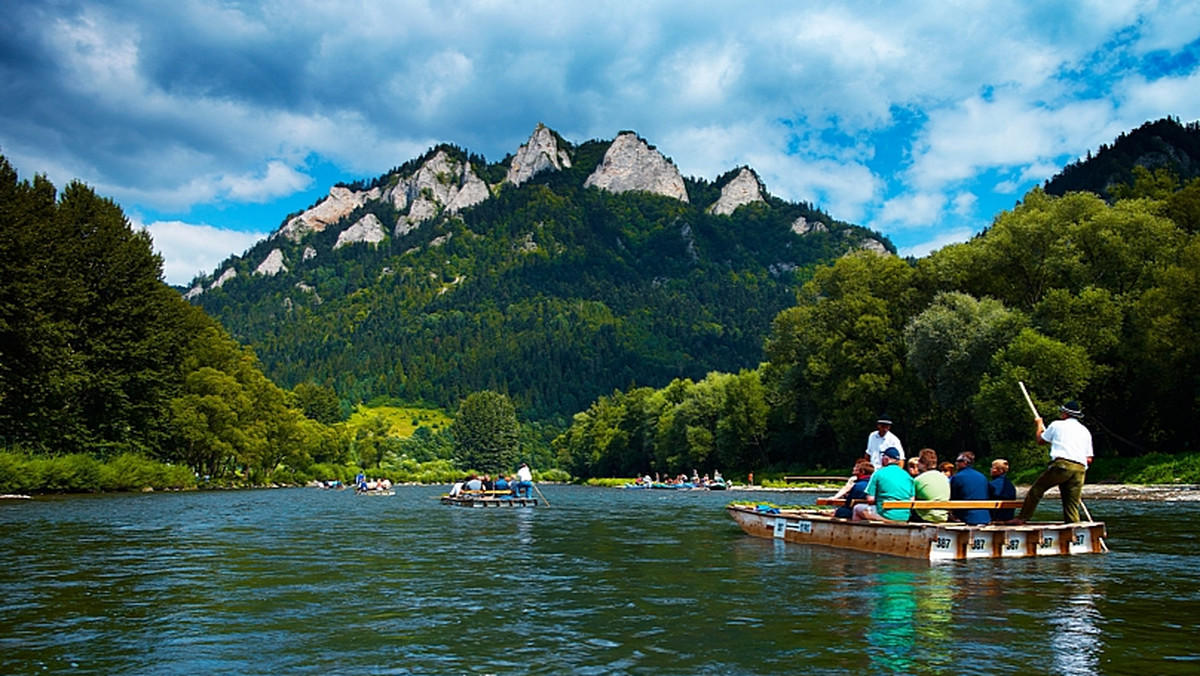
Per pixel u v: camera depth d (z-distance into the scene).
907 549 12.62
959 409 52.19
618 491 70.56
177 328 53.69
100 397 45.66
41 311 38.34
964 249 54.97
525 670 6.06
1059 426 13.62
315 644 6.93
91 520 22.23
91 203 48.25
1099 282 45.38
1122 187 63.38
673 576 11.06
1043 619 7.81
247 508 30.39
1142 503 30.27
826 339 60.19
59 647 6.81
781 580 10.52
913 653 6.49
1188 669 5.98
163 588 10.02
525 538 17.48
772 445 83.06
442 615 8.23
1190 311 38.25
